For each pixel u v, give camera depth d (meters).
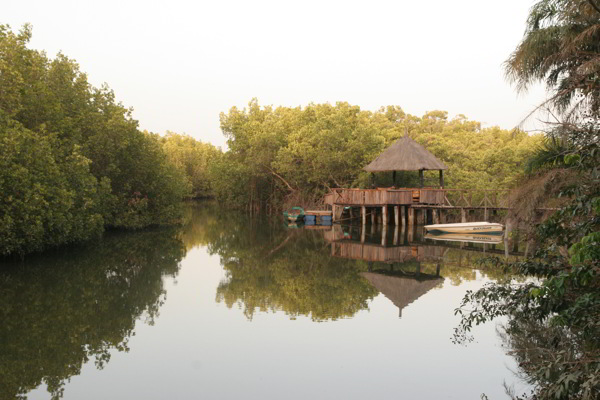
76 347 9.00
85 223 18.98
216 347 9.09
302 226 32.53
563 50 10.05
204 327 10.32
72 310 11.42
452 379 7.56
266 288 14.09
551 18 11.19
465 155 43.72
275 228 31.03
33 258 17.41
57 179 16.80
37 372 7.82
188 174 66.19
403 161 28.91
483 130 62.88
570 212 6.34
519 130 8.80
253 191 46.03
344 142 37.84
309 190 42.00
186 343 9.31
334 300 12.70
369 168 29.94
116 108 25.52
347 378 7.65
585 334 6.15
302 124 44.25
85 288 13.61
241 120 48.38
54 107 19.20
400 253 20.38
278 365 8.22
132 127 25.78
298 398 6.92
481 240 24.22
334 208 32.94
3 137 14.70
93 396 6.93
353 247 22.27
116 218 25.52
